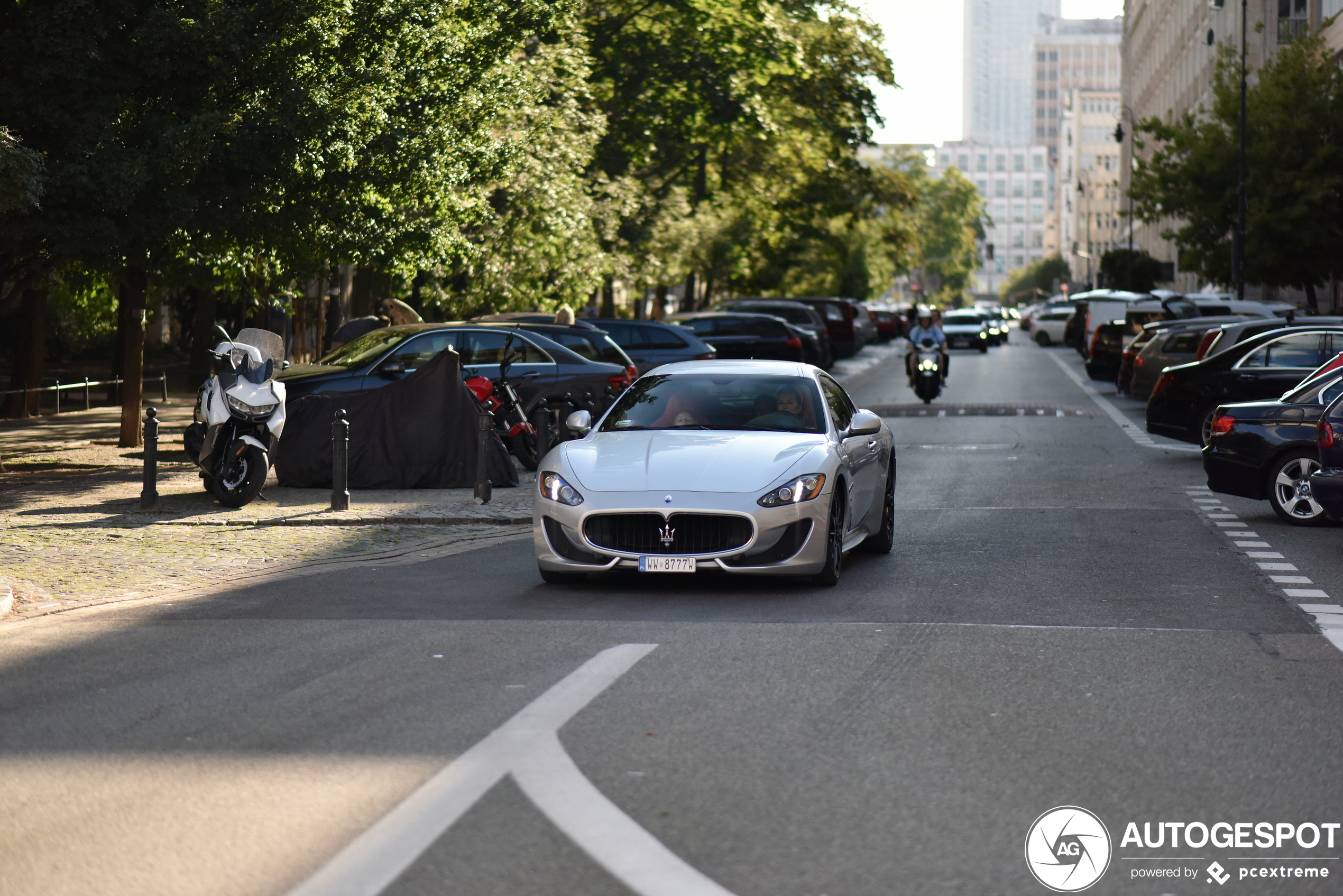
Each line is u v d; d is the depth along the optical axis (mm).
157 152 17703
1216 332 23672
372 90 19250
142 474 18609
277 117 18047
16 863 4809
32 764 6004
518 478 17453
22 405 29062
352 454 17062
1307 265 49438
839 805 5410
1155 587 10547
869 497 11578
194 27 17797
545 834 5062
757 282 68250
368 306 32281
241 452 15125
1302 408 14391
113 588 10555
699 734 6383
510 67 23484
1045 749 6191
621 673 7586
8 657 8164
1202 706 6961
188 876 4676
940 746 6211
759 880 4637
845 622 9109
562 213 31234
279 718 6715
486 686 7312
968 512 15164
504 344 20422
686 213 48406
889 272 110812
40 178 16516
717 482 10133
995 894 4543
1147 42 113062
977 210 181625
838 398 11984
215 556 12117
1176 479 18406
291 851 4902
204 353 36656
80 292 30953
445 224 21922
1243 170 47500
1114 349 38438
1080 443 23516
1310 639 8633
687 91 39969
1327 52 50156
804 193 54562
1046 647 8344
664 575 11023
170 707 6941
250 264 24266
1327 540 13172
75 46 17234
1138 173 52438
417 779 5730
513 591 10391
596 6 38938
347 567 11625
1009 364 54562
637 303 60750
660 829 5121
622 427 11312
